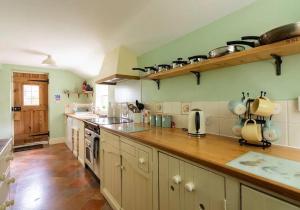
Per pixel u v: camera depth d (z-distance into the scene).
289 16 1.17
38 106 4.64
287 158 0.95
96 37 2.42
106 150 2.12
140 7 1.71
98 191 2.30
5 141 1.39
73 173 2.85
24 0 1.59
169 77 2.11
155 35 2.11
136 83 2.78
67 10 1.76
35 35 2.38
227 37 1.53
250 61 1.33
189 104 1.88
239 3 1.40
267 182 0.68
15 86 4.32
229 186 0.83
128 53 2.68
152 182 1.35
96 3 1.64
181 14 1.68
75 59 3.61
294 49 1.04
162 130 1.86
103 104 4.22
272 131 1.16
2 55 3.34
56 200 2.09
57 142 4.79
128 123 2.46
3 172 1.23
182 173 1.09
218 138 1.46
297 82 1.14
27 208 1.92
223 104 1.56
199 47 1.78
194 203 1.01
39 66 4.39
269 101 1.18
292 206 0.64
